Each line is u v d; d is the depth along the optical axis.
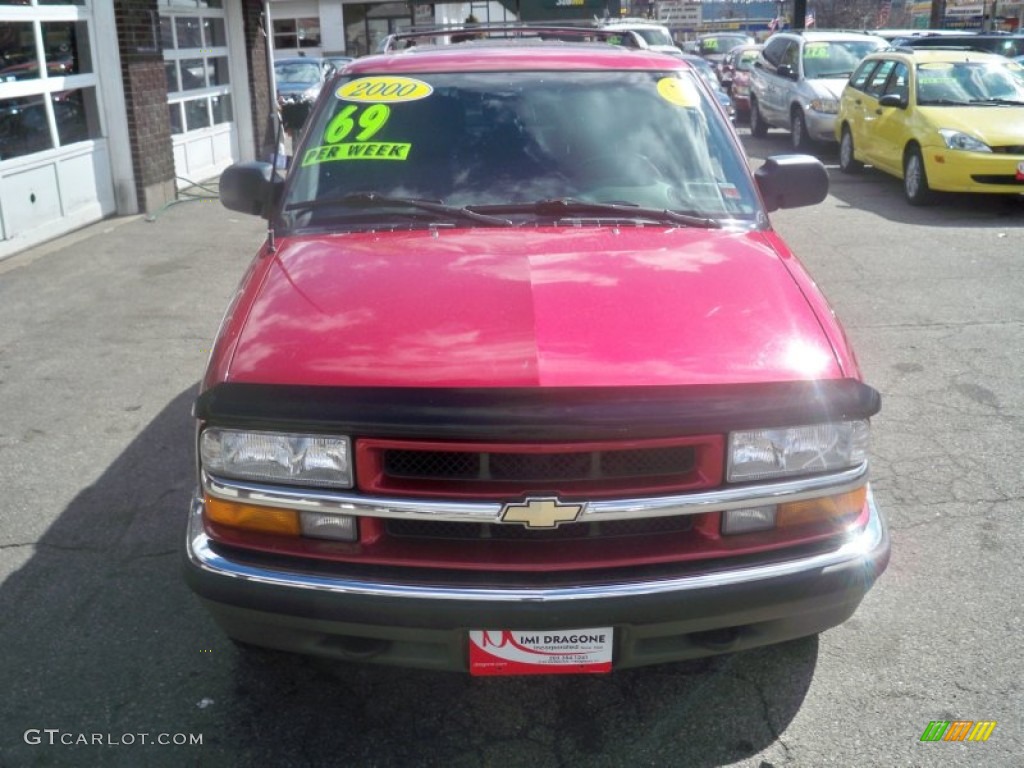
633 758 2.88
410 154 3.75
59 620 3.56
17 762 2.84
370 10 35.09
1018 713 3.02
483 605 2.47
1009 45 16.23
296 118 13.34
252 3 14.10
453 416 2.42
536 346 2.62
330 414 2.46
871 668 3.25
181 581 3.81
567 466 2.52
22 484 4.62
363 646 2.63
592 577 2.52
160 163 11.11
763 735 2.96
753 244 3.36
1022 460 4.76
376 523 2.58
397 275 3.04
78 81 9.87
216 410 2.54
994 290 7.64
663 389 2.51
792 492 2.59
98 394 5.70
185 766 2.85
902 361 6.14
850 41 16.47
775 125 17.33
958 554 3.94
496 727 3.02
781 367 2.62
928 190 10.71
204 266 8.59
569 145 3.78
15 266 8.55
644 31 18.34
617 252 3.21
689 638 2.66
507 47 4.43
